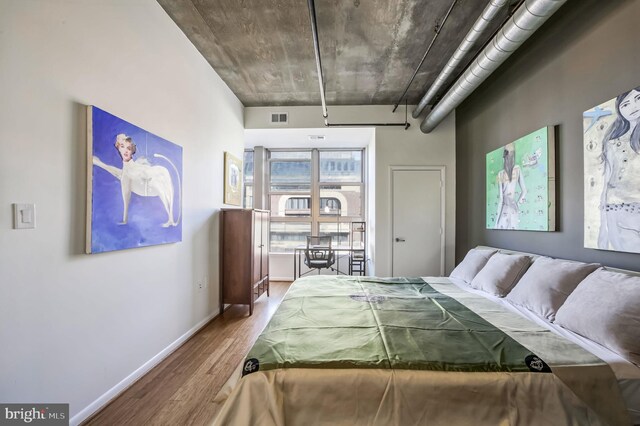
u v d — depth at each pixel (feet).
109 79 6.27
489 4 6.53
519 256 8.51
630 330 4.56
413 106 15.35
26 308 4.62
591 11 6.89
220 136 12.47
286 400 4.22
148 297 7.63
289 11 8.41
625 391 4.20
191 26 9.09
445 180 15.20
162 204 8.06
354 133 16.48
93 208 5.71
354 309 6.74
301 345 4.90
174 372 7.52
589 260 7.00
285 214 20.16
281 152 20.22
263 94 14.28
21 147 4.56
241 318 11.78
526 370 4.26
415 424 4.13
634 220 5.76
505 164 10.34
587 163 6.91
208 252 11.32
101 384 6.05
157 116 7.99
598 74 6.72
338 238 19.94
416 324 5.79
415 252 15.31
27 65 4.64
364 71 11.96
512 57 10.14
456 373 4.25
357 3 8.10
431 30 9.33
